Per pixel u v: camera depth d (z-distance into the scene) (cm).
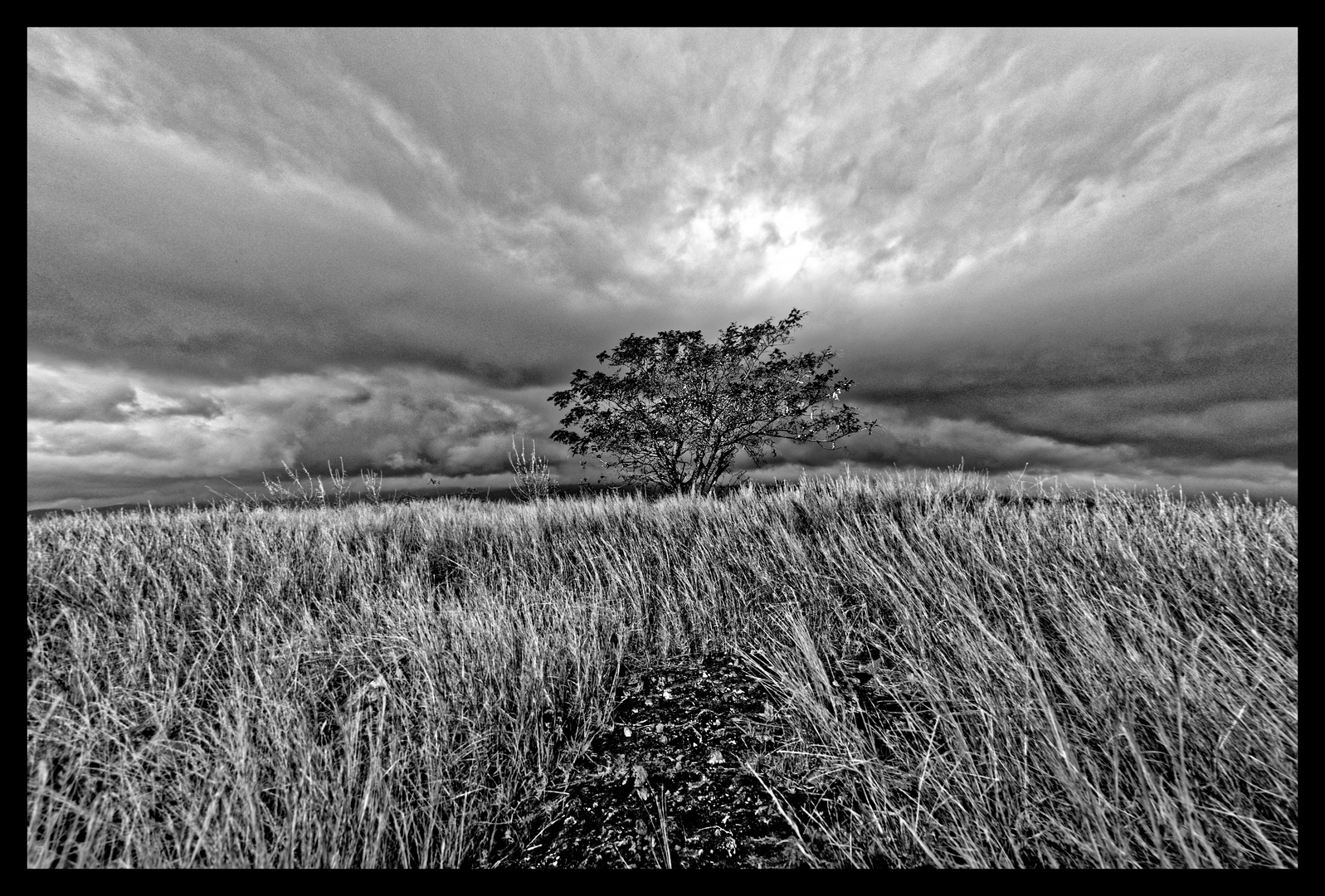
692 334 1316
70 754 214
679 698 302
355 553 537
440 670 304
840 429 1345
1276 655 202
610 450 1373
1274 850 155
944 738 227
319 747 238
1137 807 177
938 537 436
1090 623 251
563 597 399
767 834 204
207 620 336
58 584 360
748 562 453
